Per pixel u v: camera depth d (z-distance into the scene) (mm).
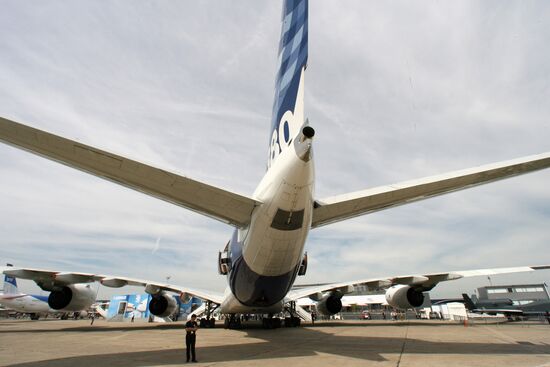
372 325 20031
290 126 10008
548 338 10781
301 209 8453
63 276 14445
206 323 18500
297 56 10477
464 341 9898
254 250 10039
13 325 22547
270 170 9023
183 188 7809
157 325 22219
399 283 15734
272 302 13492
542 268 14906
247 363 6242
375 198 8398
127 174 7176
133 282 16453
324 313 18422
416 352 7492
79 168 6965
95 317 52594
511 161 6922
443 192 8117
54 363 6336
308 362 6273
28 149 6391
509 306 37344
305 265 15625
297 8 11391
